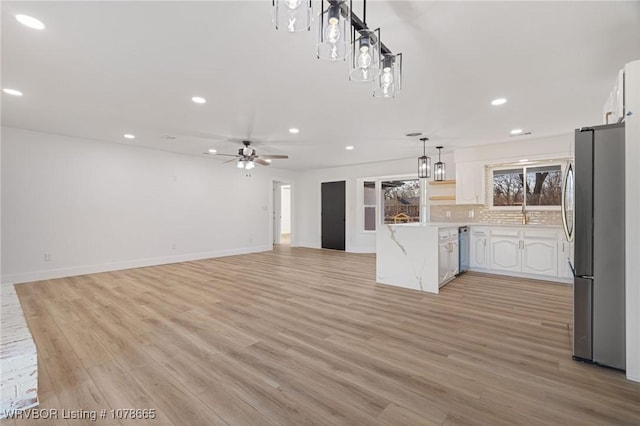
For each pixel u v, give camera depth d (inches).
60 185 191.0
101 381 74.7
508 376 76.6
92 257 203.8
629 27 76.7
